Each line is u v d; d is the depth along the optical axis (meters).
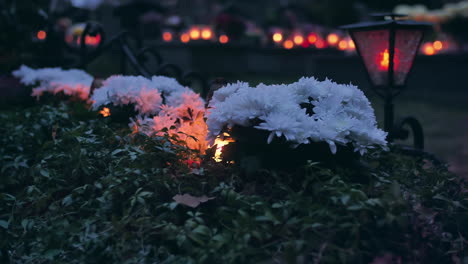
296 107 1.47
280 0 9.67
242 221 1.38
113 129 1.77
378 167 1.62
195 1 9.24
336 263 1.34
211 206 1.46
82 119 1.89
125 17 6.77
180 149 1.57
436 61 5.45
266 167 1.47
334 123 1.45
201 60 6.50
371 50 1.83
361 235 1.39
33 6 2.61
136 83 1.81
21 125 1.88
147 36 7.04
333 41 7.46
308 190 1.46
